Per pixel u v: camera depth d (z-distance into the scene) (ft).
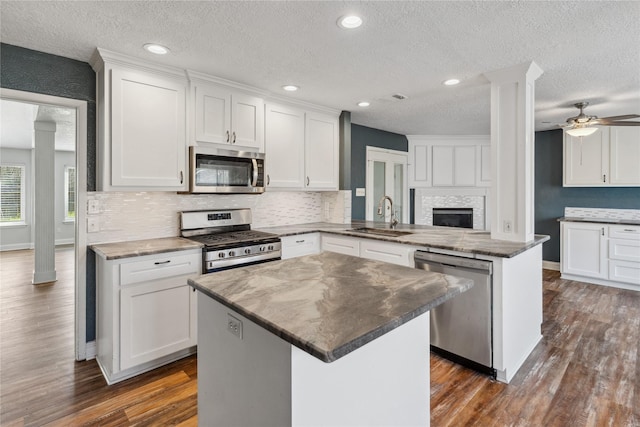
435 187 18.25
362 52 7.61
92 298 8.38
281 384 3.40
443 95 10.86
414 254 8.65
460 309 7.94
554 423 6.09
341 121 13.07
